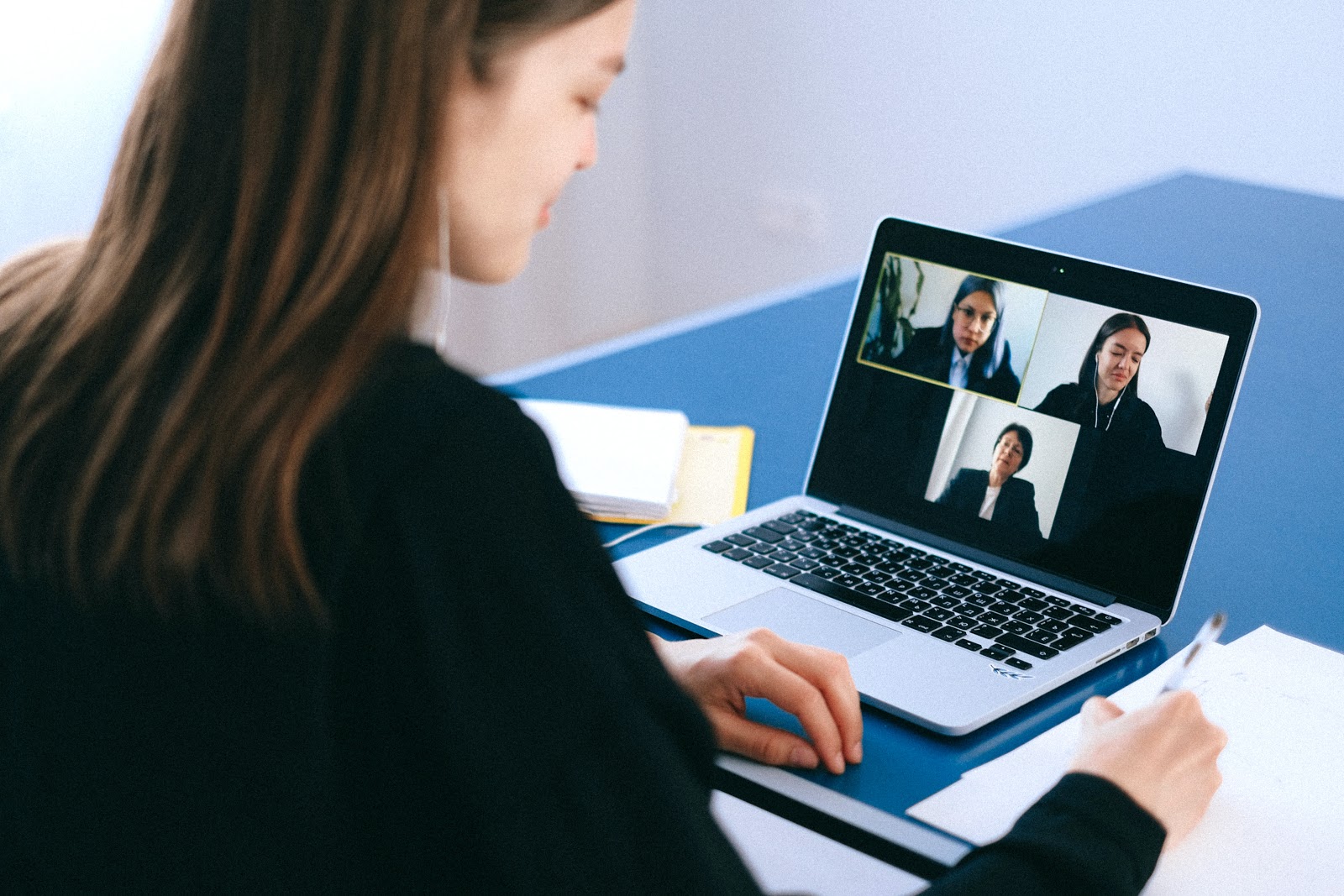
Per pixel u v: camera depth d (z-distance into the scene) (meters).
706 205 3.49
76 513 0.52
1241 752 0.76
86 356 0.54
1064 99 2.90
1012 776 0.74
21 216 2.26
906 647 0.85
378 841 0.53
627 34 0.56
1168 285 0.91
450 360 0.54
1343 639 0.89
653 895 0.51
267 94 0.50
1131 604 0.91
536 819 0.50
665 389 1.31
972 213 3.12
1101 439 0.93
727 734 0.77
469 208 0.55
